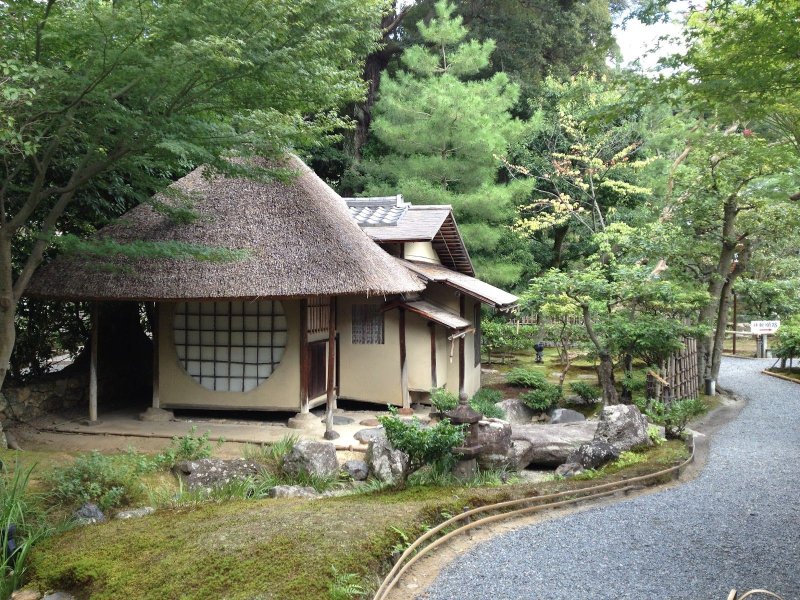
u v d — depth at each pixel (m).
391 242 10.91
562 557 4.50
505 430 7.64
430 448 5.75
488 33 21.08
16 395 9.05
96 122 6.67
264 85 6.67
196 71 5.86
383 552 4.21
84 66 5.73
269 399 9.43
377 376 10.44
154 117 6.20
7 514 4.75
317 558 3.96
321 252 8.34
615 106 5.19
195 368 9.66
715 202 12.14
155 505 5.57
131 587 3.79
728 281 13.20
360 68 8.45
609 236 13.28
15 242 9.16
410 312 10.45
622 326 10.27
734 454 8.16
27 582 4.14
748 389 13.83
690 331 10.62
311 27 6.53
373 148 20.06
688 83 4.91
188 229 8.91
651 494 6.23
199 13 5.67
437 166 16.44
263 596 3.57
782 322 18.45
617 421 8.01
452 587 3.99
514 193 16.81
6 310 6.59
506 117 17.64
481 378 14.62
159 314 9.73
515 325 20.28
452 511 5.16
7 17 5.51
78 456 6.86
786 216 11.94
